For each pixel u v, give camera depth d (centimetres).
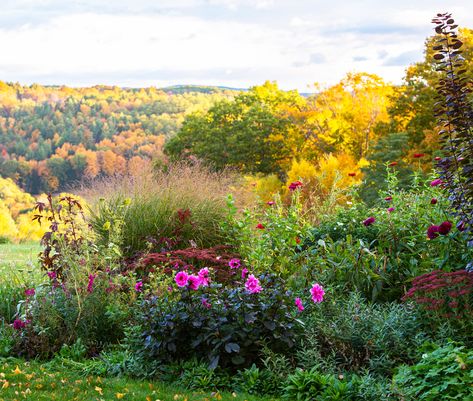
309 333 453
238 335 448
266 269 614
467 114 472
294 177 2022
